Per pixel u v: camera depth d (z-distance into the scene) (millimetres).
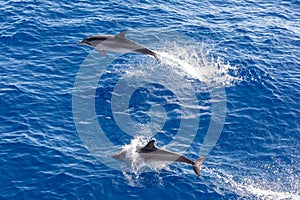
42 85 36375
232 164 31609
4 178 28844
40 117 33562
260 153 32719
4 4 45312
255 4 51562
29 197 27844
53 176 29219
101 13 45938
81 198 28094
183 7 49250
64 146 31438
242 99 37000
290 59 42281
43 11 44906
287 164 32094
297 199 29719
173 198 28641
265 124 35000
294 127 35094
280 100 37312
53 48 40469
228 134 33750
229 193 29484
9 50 39750
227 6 50594
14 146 30969
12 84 36062
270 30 46438
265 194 29797
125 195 28500
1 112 33625
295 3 52312
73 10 45812
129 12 46688
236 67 40188
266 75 39688
